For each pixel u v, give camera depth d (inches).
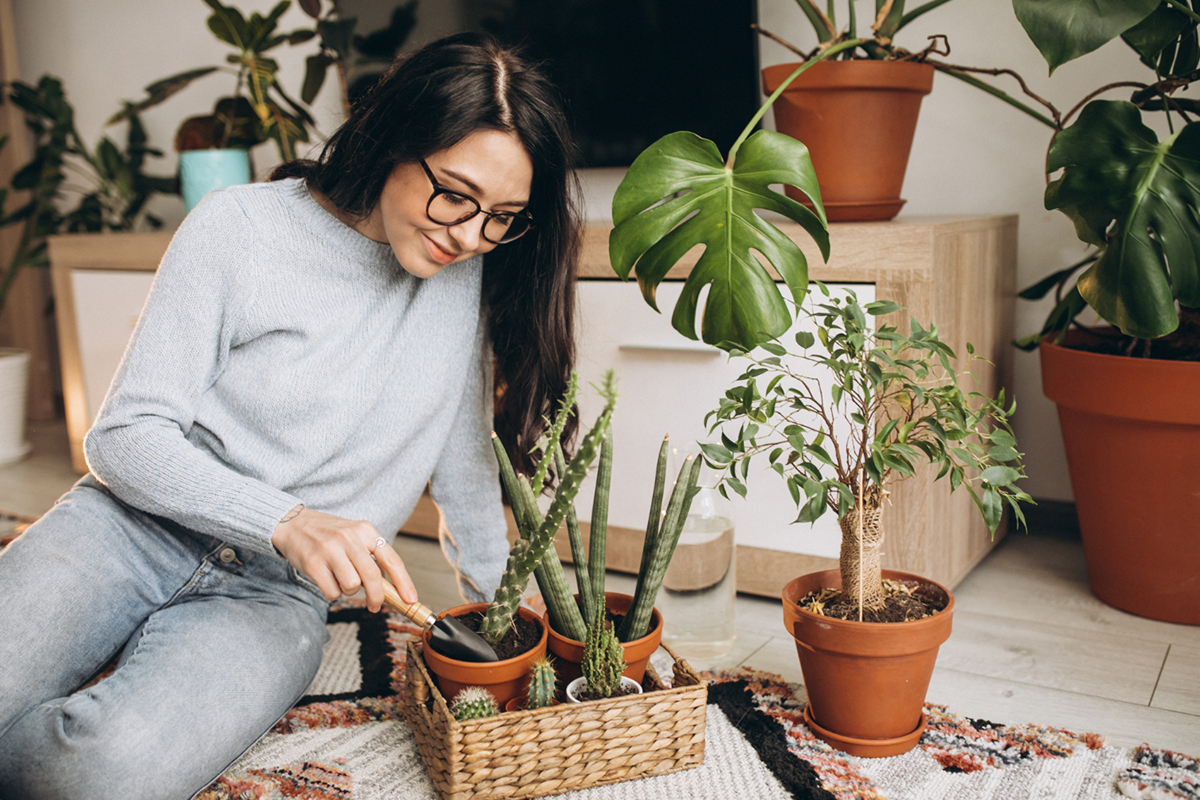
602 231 59.6
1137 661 48.6
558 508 32.6
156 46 113.8
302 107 101.0
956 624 53.9
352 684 47.3
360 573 33.8
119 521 39.1
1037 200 66.9
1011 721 42.6
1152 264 44.7
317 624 40.9
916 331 37.0
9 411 98.9
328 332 39.1
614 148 78.3
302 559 33.6
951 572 56.9
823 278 52.6
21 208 113.0
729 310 41.9
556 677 39.1
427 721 36.7
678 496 37.7
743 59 70.2
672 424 58.6
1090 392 52.3
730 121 72.0
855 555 39.4
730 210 41.8
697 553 49.7
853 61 52.7
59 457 102.1
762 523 56.9
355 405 39.7
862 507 38.8
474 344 44.4
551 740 35.1
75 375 93.0
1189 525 51.3
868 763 38.6
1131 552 53.9
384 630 54.5
